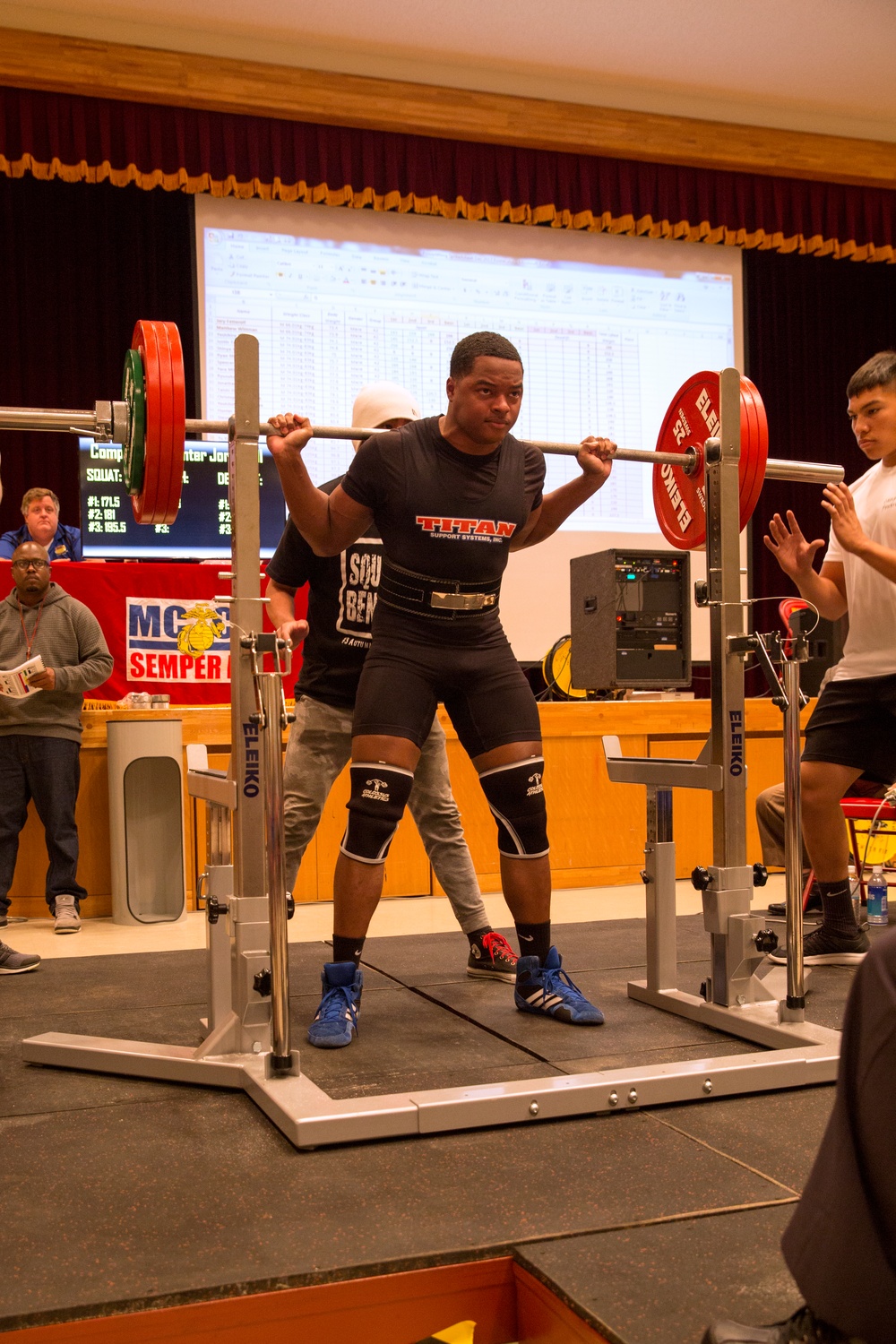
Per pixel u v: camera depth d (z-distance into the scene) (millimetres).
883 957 973
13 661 3891
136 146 6402
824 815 2863
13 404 6770
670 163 7355
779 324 8242
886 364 2830
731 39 6781
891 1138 937
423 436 2172
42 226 6852
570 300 7332
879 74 7188
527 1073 1964
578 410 7348
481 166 7000
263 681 1772
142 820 4199
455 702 2309
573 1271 1261
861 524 2795
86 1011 2449
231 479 2039
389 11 6402
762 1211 1421
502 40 6719
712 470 2273
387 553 2223
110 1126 1744
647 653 4602
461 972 2799
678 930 3322
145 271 7023
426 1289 1297
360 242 6969
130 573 4395
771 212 7578
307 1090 1770
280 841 1792
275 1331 1248
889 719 2836
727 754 2254
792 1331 1031
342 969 2225
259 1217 1404
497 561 2236
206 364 6742
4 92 6223
